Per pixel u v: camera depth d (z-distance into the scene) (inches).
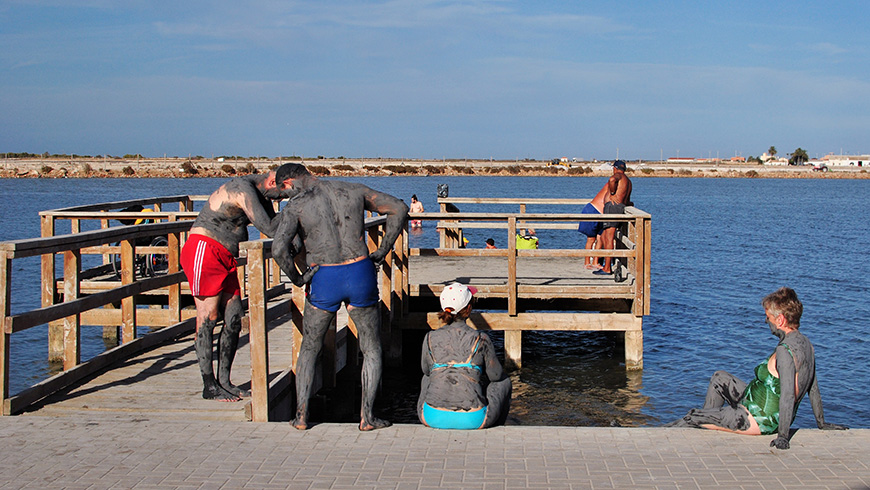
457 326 205.9
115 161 5093.5
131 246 313.4
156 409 214.8
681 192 3558.1
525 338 475.8
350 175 5521.7
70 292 290.5
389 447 180.7
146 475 162.1
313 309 198.8
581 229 453.4
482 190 3240.7
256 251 202.2
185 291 418.9
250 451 177.6
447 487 155.7
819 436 188.9
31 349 417.1
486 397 202.8
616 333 431.5
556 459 172.2
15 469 165.0
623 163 431.2
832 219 1758.1
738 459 172.4
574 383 370.6
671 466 167.9
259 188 223.8
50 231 353.1
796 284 744.3
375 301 203.0
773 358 189.0
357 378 302.5
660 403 340.8
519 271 450.0
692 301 641.6
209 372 223.1
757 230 1433.3
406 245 366.0
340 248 196.7
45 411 213.8
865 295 677.9
